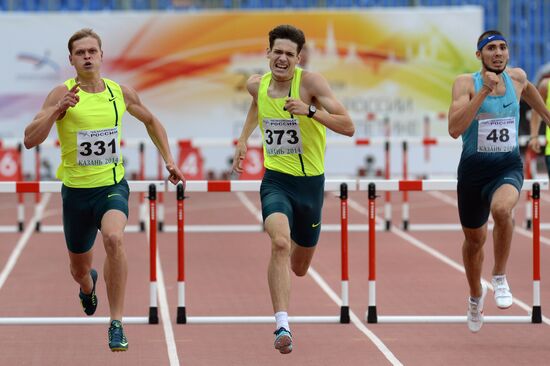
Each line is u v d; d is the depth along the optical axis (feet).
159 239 150.51
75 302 104.88
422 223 167.73
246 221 170.60
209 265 127.65
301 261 83.71
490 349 84.02
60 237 152.46
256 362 79.97
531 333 89.81
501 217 79.66
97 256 132.98
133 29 217.56
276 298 73.41
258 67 218.38
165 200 202.08
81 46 77.00
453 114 79.97
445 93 218.79
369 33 217.77
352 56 217.77
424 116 210.59
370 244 93.61
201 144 156.04
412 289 111.65
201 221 170.81
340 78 218.38
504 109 81.46
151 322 93.30
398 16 217.97
